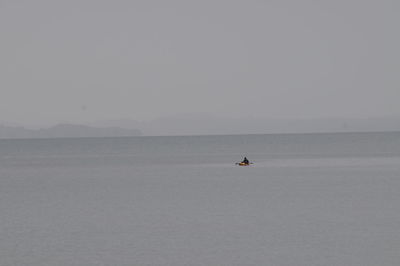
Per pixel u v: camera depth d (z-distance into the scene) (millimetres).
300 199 91000
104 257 51875
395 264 48812
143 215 75625
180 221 70375
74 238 60125
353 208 79812
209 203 87312
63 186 118750
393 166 168000
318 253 52781
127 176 144375
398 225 65625
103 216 75000
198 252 53625
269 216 73688
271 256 51969
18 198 96812
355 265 48719
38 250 54594
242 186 113938
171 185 118188
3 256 52344
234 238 59594
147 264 49625
